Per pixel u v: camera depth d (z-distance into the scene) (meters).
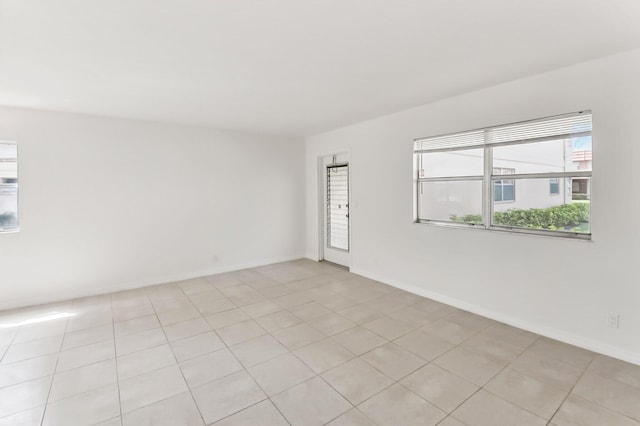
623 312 2.52
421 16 1.92
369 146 4.73
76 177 4.09
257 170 5.63
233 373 2.44
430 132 3.85
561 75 2.77
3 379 2.38
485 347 2.78
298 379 2.35
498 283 3.30
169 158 4.76
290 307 3.76
